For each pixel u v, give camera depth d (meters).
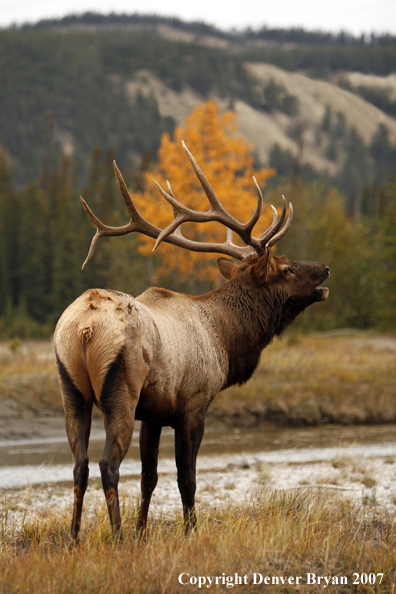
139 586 13.42
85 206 20.72
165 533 18.45
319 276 23.30
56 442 45.38
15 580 13.38
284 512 19.30
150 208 110.12
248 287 22.34
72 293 178.88
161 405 18.08
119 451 15.75
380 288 151.62
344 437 47.31
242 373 21.97
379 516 20.56
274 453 40.50
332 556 15.62
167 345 17.94
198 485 29.52
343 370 67.12
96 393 16.02
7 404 51.72
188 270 117.81
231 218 22.53
